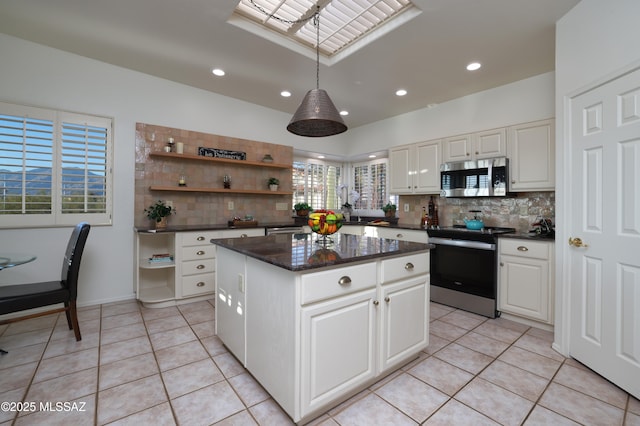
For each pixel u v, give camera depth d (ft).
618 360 5.67
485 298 9.62
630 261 5.45
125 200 10.61
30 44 8.91
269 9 7.74
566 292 6.97
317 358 4.72
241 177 13.58
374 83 11.09
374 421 4.84
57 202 9.35
